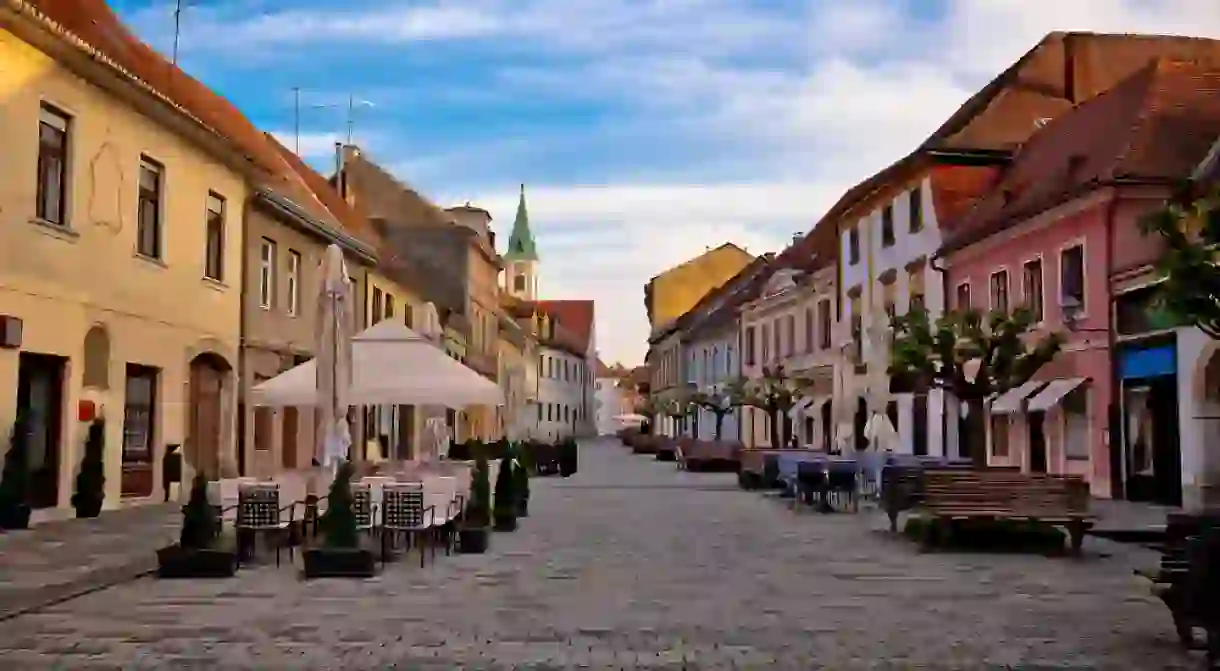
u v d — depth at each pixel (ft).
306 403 61.67
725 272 321.11
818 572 46.91
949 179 119.14
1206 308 33.65
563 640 31.94
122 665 28.40
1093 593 41.22
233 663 28.71
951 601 39.29
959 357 65.77
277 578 44.01
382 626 33.91
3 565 45.50
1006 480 54.70
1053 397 88.89
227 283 87.61
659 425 314.55
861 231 142.82
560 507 85.25
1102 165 87.15
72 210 64.90
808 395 163.94
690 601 39.01
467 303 179.52
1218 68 93.97
